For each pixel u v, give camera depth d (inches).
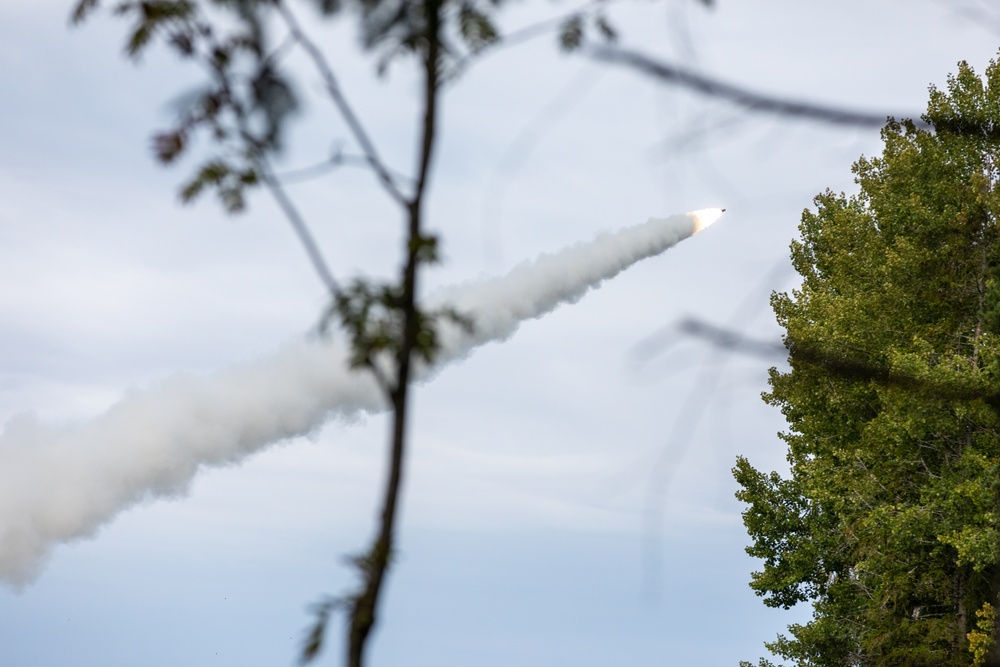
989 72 3235.7
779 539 3860.7
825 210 3860.7
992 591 3267.7
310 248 581.0
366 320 565.0
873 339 3257.9
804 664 3752.5
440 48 600.1
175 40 585.6
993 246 3223.4
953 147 3265.3
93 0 590.6
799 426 3671.3
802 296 3622.0
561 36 560.4
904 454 3339.1
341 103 590.6
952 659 3410.4
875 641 3513.8
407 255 578.9
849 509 3432.6
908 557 3427.7
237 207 581.0
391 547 558.3
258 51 587.5
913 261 3255.4
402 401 573.0
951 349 3235.7
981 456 3073.3
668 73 550.3
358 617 546.3
